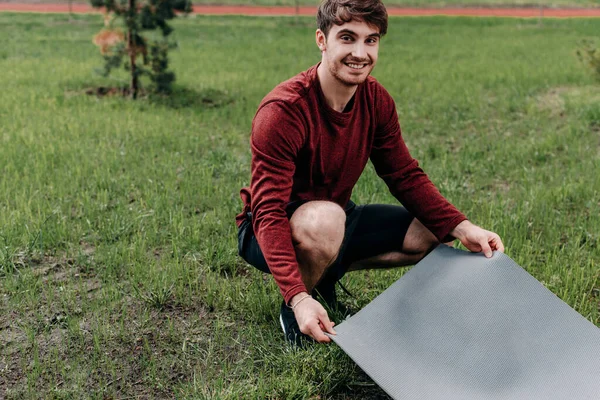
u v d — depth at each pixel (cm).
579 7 3388
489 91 967
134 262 371
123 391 271
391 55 1472
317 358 281
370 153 294
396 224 299
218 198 488
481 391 221
